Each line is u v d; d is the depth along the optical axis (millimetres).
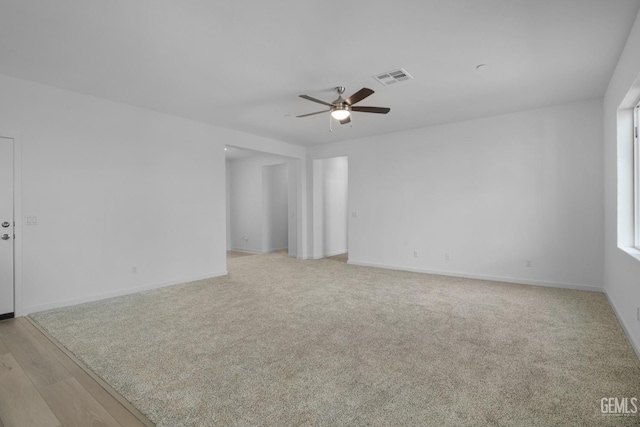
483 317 3439
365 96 3436
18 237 3592
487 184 5234
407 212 6062
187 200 5184
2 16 2459
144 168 4672
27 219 3662
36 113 3732
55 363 2477
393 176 6223
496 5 2359
